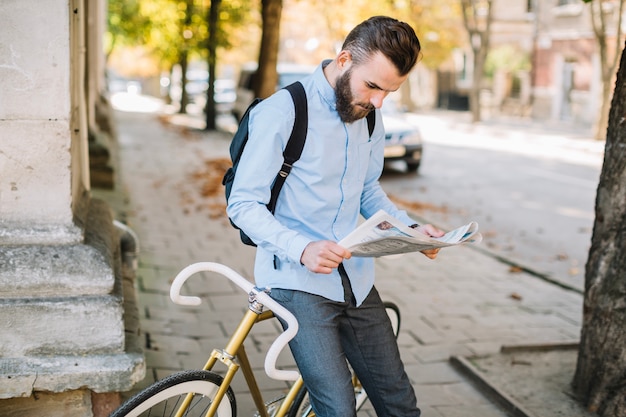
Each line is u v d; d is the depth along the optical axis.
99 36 13.61
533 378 4.04
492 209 10.40
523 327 5.18
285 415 2.66
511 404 3.70
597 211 3.55
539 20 28.42
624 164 3.38
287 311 2.19
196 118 27.66
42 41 2.69
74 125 3.25
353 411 2.25
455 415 3.68
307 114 2.24
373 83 2.14
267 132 2.20
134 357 2.80
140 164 12.86
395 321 3.10
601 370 3.54
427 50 30.89
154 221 8.05
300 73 17.00
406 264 6.82
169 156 14.42
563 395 3.80
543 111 28.58
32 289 2.71
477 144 19.64
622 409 3.45
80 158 3.72
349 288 2.38
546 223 9.55
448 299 5.80
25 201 2.79
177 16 24.75
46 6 2.66
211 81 21.17
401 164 14.70
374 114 2.41
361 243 2.13
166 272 6.03
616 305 3.46
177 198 9.61
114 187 8.88
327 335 2.29
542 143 20.08
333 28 23.80
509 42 33.84
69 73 2.74
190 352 4.33
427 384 4.06
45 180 2.79
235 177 2.24
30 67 2.70
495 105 32.03
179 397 2.32
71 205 2.85
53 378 2.67
